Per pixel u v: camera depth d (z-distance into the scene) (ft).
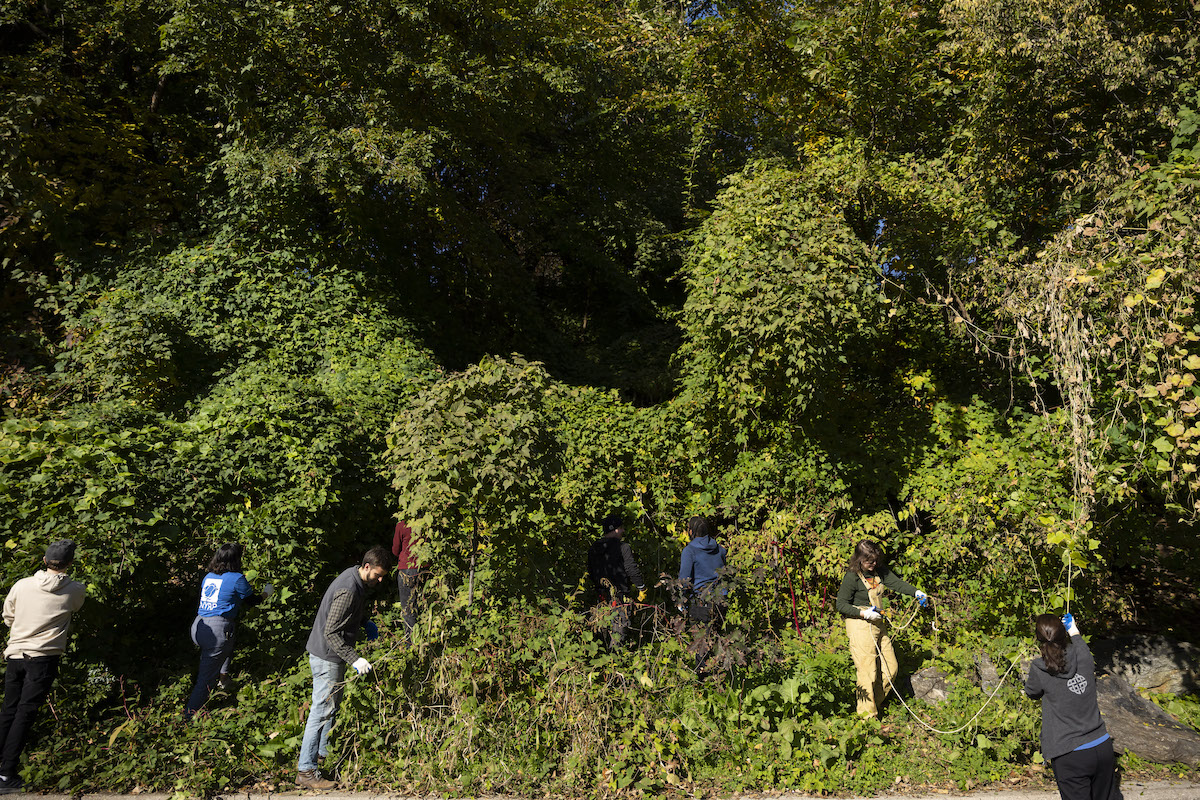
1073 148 27.48
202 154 44.88
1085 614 22.27
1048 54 24.86
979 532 22.49
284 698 17.28
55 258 35.78
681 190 60.59
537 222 59.36
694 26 42.32
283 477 22.56
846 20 32.68
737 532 24.84
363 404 27.96
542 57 49.08
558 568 22.39
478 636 16.63
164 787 14.55
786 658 19.31
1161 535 21.98
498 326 50.80
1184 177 17.95
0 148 33.73
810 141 36.19
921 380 25.90
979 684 19.12
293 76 39.34
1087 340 17.24
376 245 42.55
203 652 17.22
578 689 15.70
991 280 23.52
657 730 15.60
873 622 18.22
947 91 31.01
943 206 25.11
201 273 36.09
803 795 14.96
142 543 18.31
